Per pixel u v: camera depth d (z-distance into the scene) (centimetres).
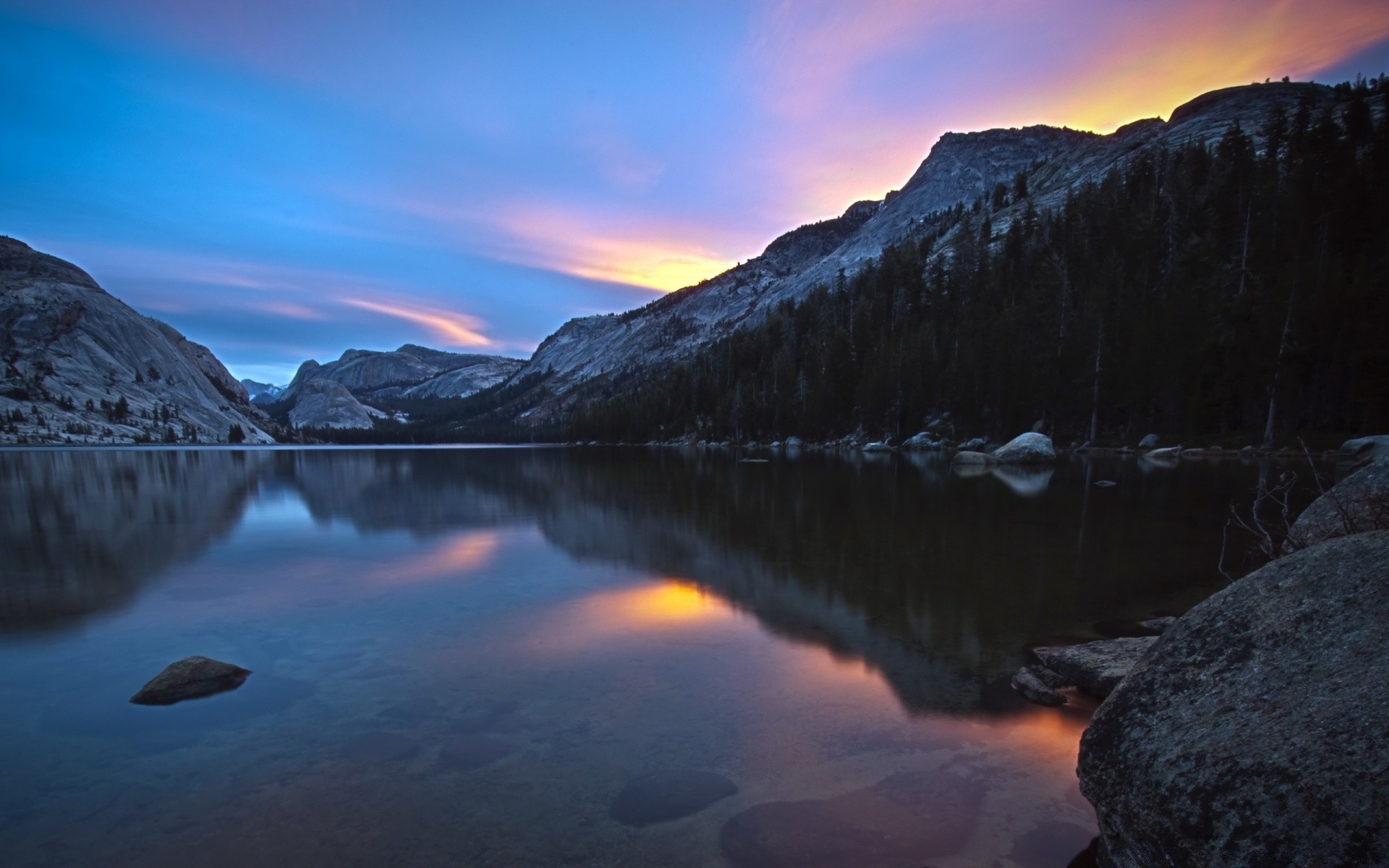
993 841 412
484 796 469
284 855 400
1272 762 270
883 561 1295
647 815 441
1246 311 4506
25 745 559
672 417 12012
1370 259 4653
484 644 822
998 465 4044
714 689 670
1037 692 641
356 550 1489
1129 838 320
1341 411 4175
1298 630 320
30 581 1201
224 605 1019
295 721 602
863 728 577
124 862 395
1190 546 1398
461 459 6712
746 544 1497
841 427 7869
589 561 1334
